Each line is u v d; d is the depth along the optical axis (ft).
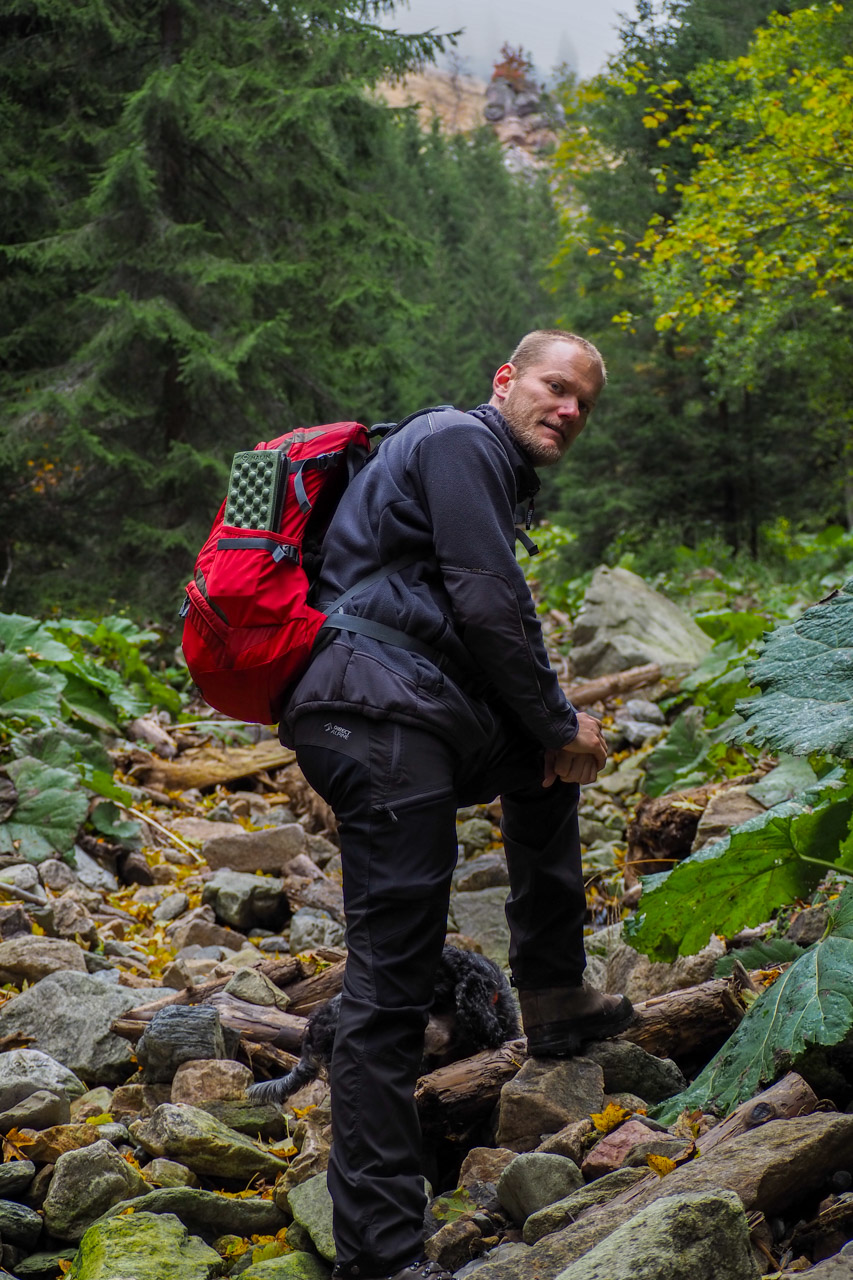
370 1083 6.47
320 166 44.37
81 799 15.46
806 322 39.78
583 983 8.40
